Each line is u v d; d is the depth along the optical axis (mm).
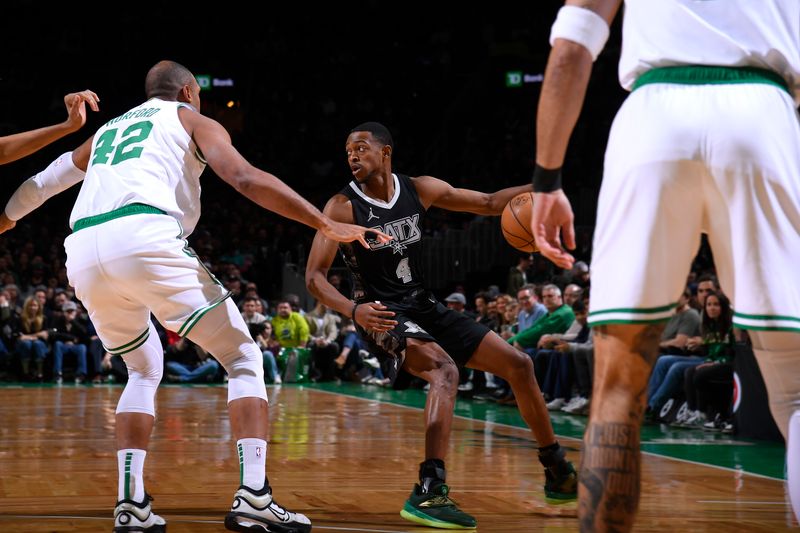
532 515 4867
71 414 11125
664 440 8969
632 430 2539
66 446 7922
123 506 3936
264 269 22891
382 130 5234
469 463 7004
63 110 27969
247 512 3941
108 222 3895
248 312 18156
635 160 2570
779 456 7734
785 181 2525
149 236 3855
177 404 12805
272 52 30312
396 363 4973
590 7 2572
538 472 6520
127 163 4027
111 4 29516
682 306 11180
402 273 5191
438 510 4492
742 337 9227
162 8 29984
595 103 24812
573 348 11773
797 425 2580
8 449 7695
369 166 5145
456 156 27578
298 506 5051
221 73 30000
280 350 18141
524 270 17234
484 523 4633
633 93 2680
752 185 2508
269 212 26594
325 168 28500
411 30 31250
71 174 4520
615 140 2654
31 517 4582
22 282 20234
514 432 9477
